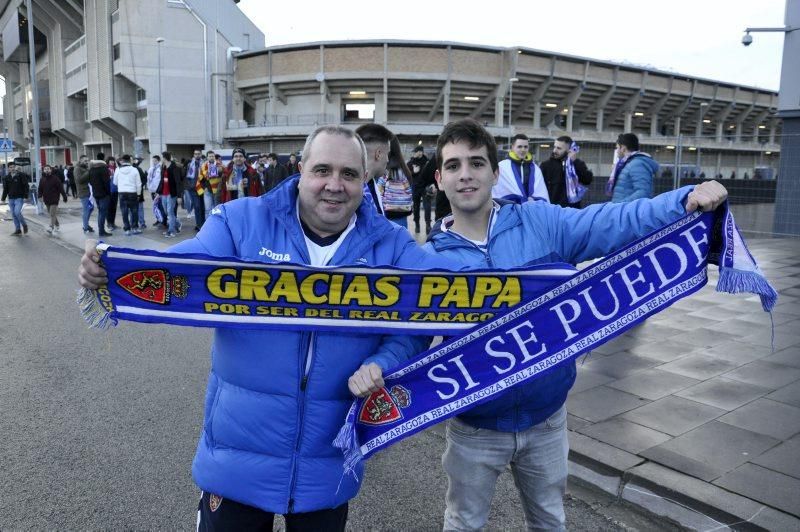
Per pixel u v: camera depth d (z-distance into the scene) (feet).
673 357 17.07
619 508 10.21
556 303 6.75
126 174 46.52
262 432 6.12
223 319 6.28
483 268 6.66
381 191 17.01
